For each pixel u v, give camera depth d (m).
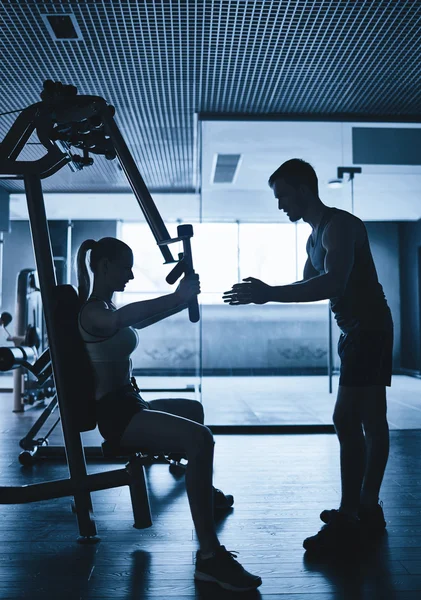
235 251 4.61
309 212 1.94
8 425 4.32
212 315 6.96
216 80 3.89
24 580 1.61
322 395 5.37
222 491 2.46
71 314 1.75
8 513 2.23
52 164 2.01
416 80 3.91
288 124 4.50
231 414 4.47
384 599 1.49
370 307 1.91
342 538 1.83
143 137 5.20
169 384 7.03
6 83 3.93
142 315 1.61
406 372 7.75
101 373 1.74
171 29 3.15
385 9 3.01
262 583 1.59
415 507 2.27
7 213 6.62
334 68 3.71
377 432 2.02
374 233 7.68
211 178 4.52
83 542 1.91
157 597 1.50
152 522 2.10
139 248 8.55
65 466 2.99
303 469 2.90
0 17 3.01
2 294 8.52
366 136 4.50
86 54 3.47
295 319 5.85
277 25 3.13
